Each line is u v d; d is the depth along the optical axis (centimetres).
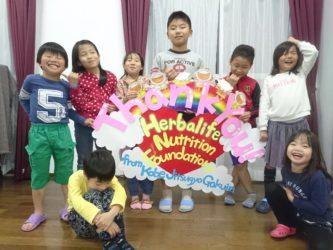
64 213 193
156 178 206
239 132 205
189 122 204
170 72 215
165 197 212
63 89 192
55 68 184
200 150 205
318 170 162
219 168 206
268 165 216
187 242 167
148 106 203
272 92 204
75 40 279
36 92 183
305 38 254
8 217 198
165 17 266
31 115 185
